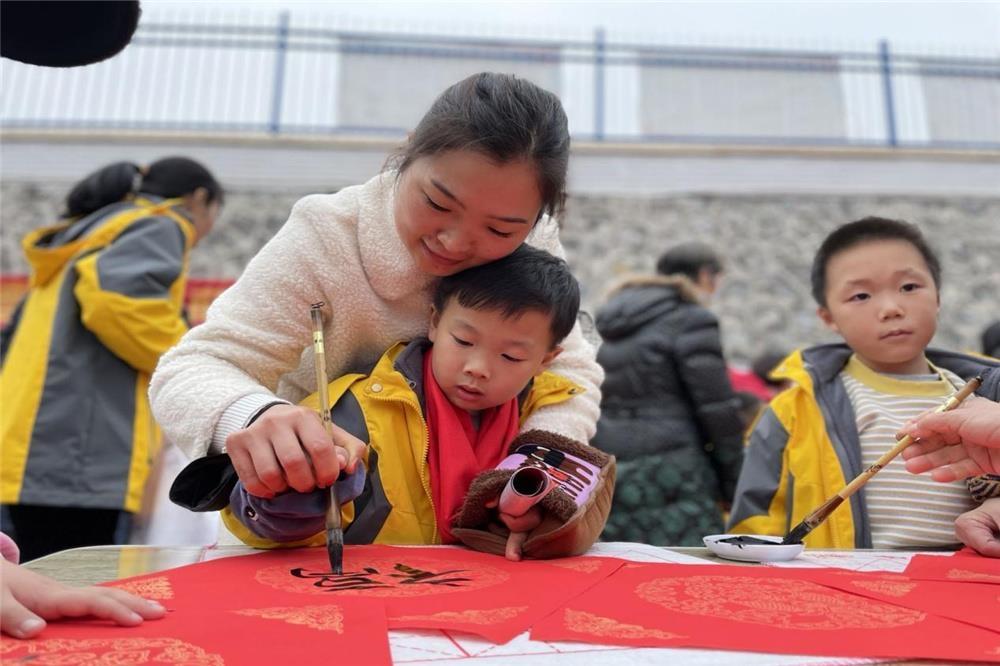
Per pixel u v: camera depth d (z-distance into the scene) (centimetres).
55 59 81
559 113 123
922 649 70
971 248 811
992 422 113
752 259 790
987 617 81
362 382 134
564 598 87
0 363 251
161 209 248
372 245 132
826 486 168
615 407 242
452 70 898
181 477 110
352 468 106
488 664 66
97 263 230
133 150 811
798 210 824
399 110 884
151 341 232
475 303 127
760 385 468
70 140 808
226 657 66
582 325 174
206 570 100
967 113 909
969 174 853
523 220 118
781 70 910
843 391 175
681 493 232
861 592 91
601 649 70
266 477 103
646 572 102
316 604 82
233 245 765
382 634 72
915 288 171
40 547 229
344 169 813
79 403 229
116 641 70
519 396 142
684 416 240
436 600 85
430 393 133
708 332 242
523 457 126
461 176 113
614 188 828
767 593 90
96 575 100
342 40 892
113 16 79
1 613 71
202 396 118
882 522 162
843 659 68
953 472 118
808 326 750
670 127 896
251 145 816
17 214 768
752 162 842
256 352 129
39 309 240
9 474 221
